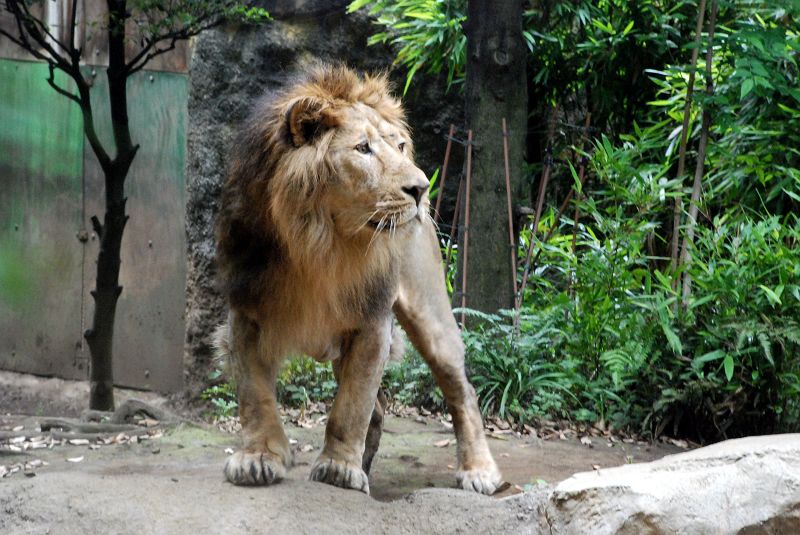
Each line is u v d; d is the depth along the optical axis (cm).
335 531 390
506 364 733
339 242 418
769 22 866
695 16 968
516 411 710
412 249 502
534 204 1012
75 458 591
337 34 938
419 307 507
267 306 433
